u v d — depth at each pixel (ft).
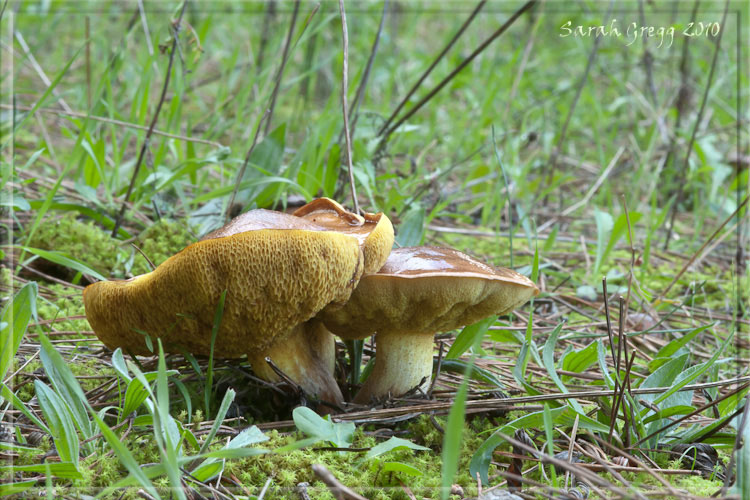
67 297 12.05
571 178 18.43
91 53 25.82
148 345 7.65
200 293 7.11
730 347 12.01
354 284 7.68
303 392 8.39
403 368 8.57
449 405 8.24
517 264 15.61
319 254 7.17
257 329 7.63
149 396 7.57
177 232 13.93
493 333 10.23
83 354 9.87
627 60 27.61
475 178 19.94
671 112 23.47
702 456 7.73
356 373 9.39
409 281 7.66
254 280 7.13
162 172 14.67
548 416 6.57
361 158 15.69
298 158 14.62
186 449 7.25
